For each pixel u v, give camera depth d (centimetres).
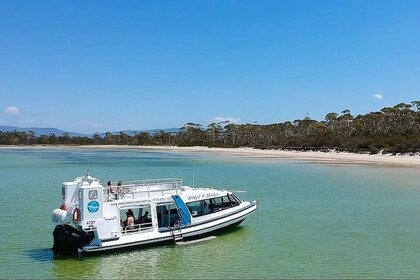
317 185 5641
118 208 2438
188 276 2091
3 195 4694
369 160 10881
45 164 10456
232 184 5772
